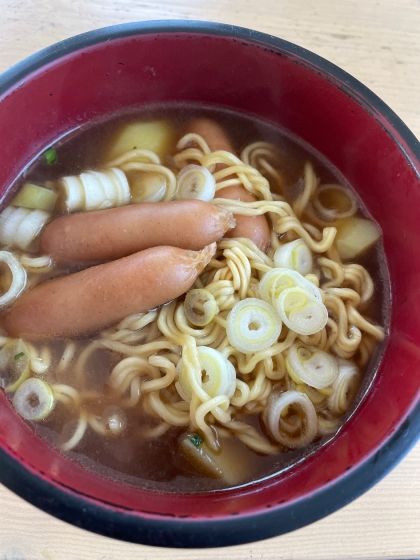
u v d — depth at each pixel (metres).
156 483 0.15
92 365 0.17
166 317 0.17
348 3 0.23
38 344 0.17
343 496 0.12
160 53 0.18
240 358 0.17
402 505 0.16
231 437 0.16
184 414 0.16
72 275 0.16
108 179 0.19
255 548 0.15
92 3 0.21
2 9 0.20
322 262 0.18
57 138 0.19
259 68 0.18
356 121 0.17
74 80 0.18
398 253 0.18
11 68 0.16
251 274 0.18
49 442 0.15
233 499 0.14
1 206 0.18
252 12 0.22
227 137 0.20
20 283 0.17
